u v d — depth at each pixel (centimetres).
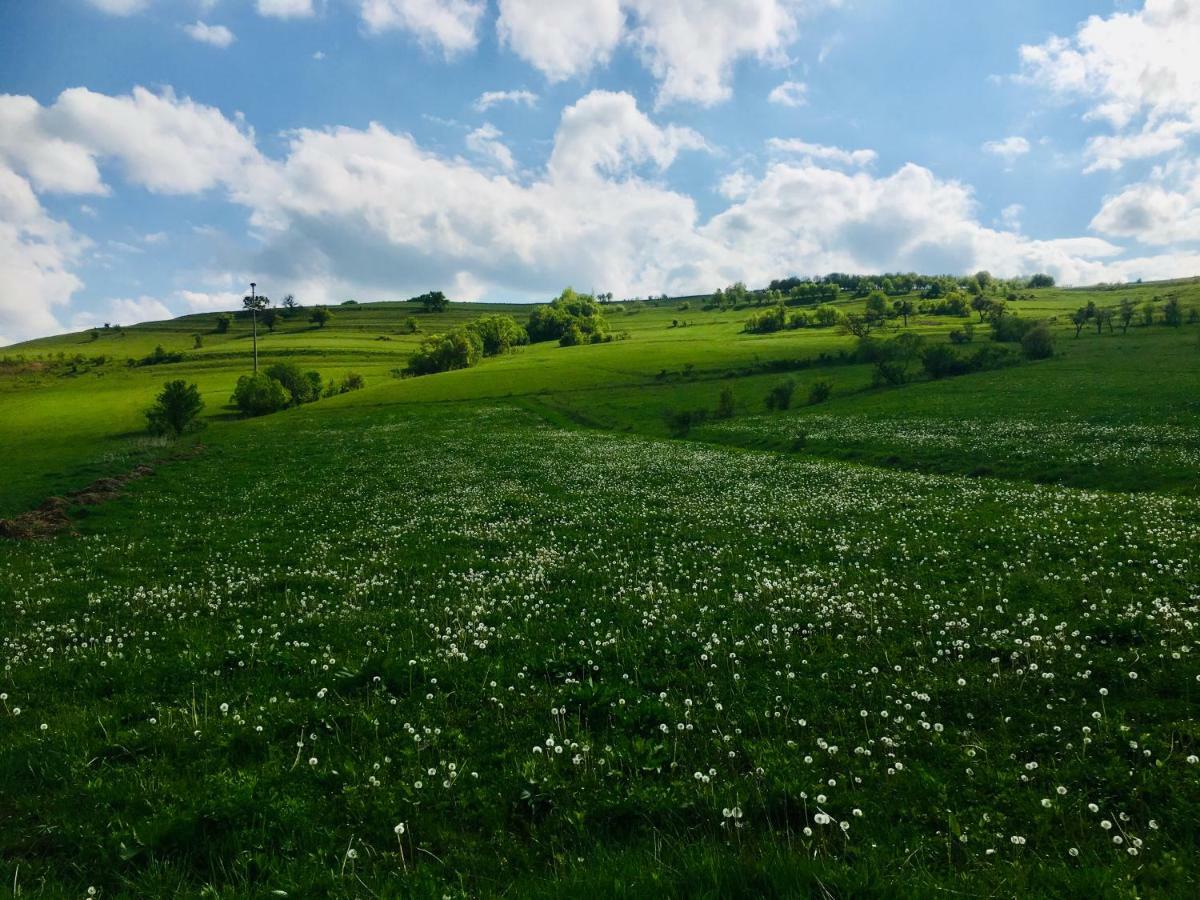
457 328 14475
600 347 15662
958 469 3325
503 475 3597
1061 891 479
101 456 4888
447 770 688
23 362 15062
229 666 1027
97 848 579
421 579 1552
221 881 543
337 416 7869
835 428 5022
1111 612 1037
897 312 18138
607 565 1616
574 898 475
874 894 464
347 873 542
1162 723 716
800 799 609
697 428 5944
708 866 496
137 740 759
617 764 693
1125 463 2902
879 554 1573
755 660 962
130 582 1672
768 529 1958
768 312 18850
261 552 2017
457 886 516
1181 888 471
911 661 918
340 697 878
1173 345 8788
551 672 959
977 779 643
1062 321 13212
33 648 1175
